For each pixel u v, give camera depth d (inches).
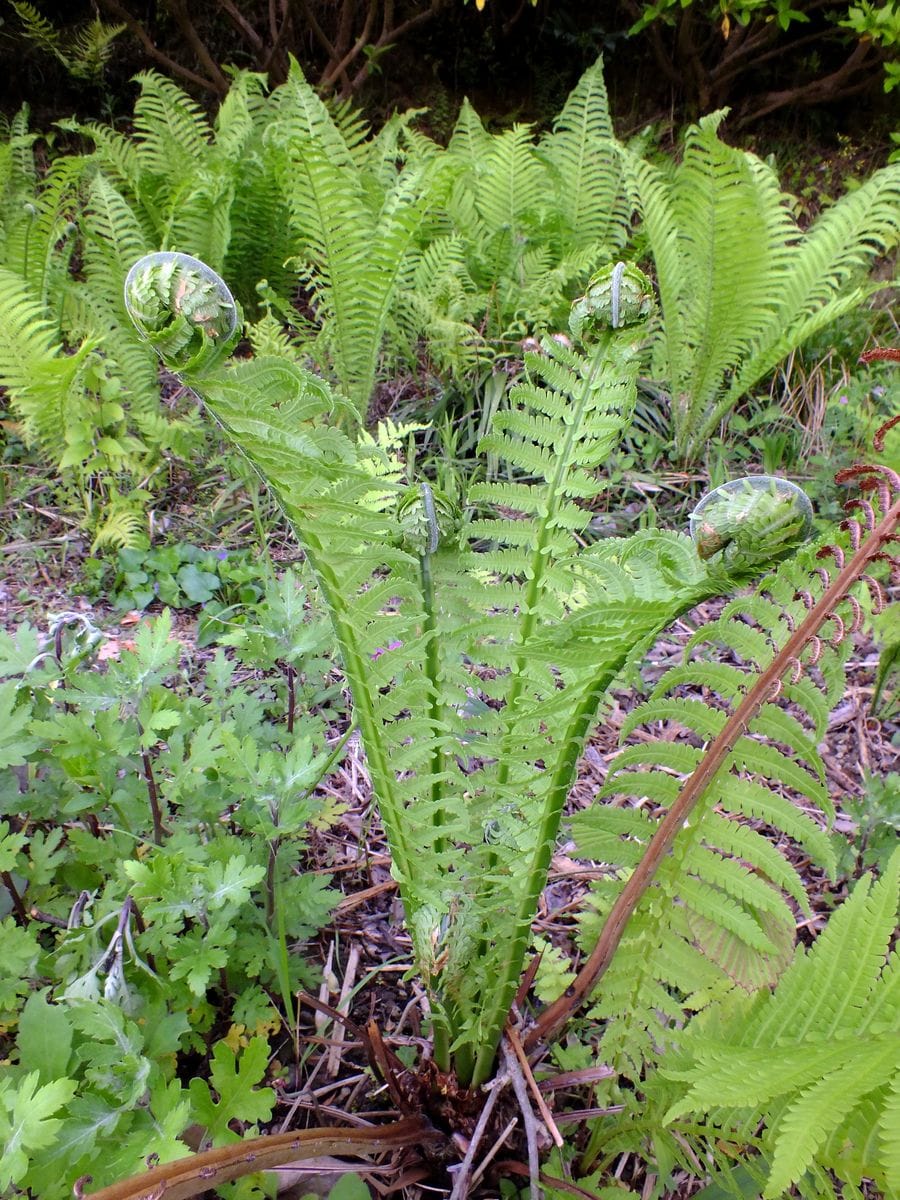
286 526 50.8
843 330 63.8
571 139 71.4
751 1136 19.5
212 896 21.1
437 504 19.9
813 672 43.2
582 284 64.6
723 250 51.1
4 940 21.0
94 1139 18.0
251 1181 20.1
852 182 83.2
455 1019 21.6
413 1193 22.7
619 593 18.3
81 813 25.6
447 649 21.3
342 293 52.9
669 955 21.6
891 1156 15.4
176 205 61.2
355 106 110.0
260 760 23.0
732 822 20.7
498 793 21.1
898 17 78.1
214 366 15.9
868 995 18.6
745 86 111.5
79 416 45.6
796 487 16.1
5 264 54.2
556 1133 20.3
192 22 113.7
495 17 113.6
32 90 106.7
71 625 27.4
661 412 61.9
